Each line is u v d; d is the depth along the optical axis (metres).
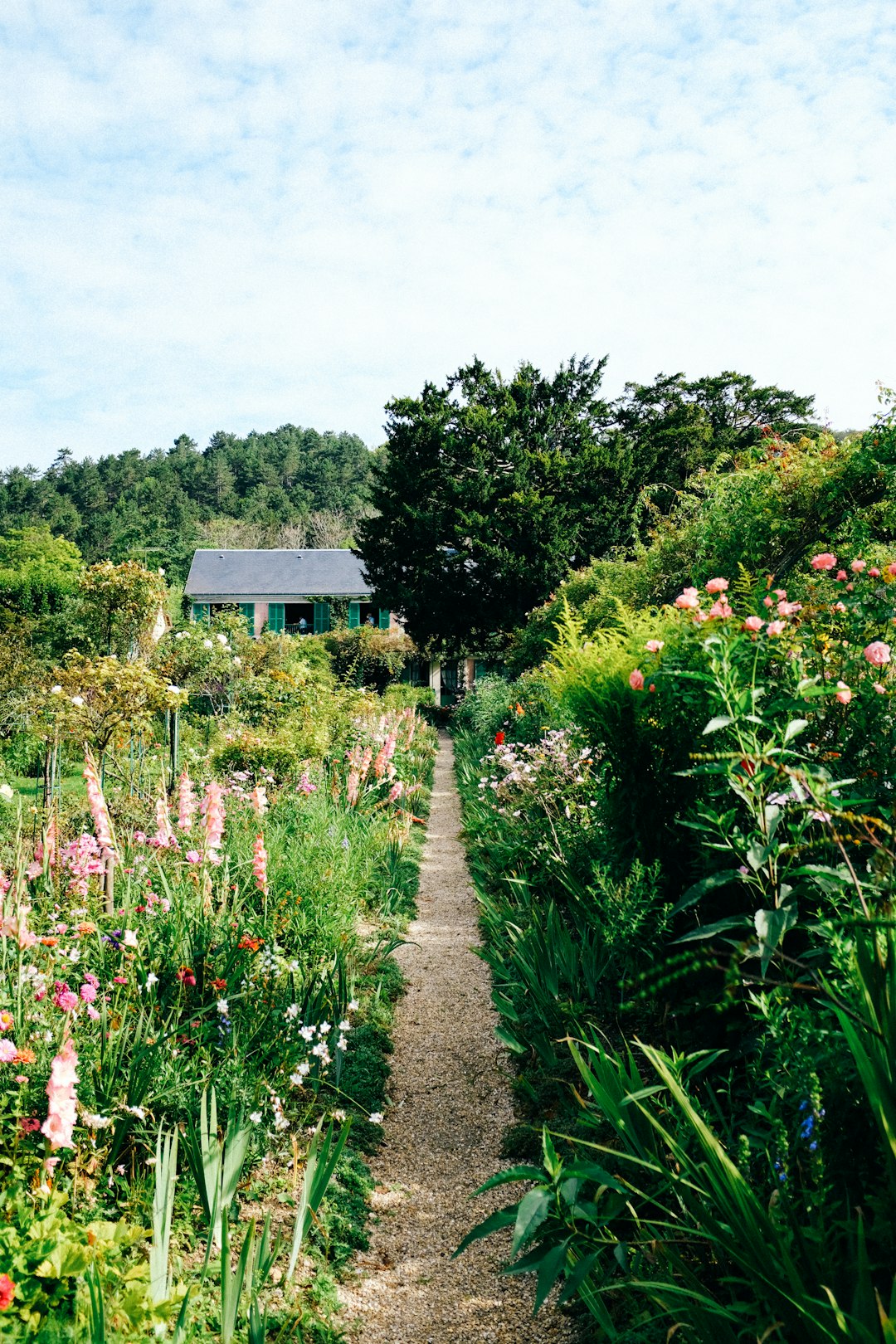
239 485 89.56
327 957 5.37
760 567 8.49
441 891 8.28
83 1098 3.20
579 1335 2.80
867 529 6.98
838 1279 1.99
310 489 90.06
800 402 30.44
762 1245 1.97
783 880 3.14
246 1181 3.49
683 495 11.09
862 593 4.03
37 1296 2.13
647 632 4.14
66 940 4.21
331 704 14.27
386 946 6.12
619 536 24.84
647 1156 2.90
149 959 4.30
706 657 3.69
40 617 19.06
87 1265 2.21
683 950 3.91
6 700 11.95
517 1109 4.32
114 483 83.31
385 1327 2.94
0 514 75.94
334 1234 3.35
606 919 4.62
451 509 26.28
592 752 6.57
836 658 3.75
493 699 16.08
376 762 10.28
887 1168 2.05
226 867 5.39
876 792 3.29
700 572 9.34
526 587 24.98
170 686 8.51
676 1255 2.33
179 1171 3.31
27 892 4.71
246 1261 2.54
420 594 26.75
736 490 8.76
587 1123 3.23
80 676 8.04
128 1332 2.17
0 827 7.09
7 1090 2.98
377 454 79.69
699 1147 2.68
